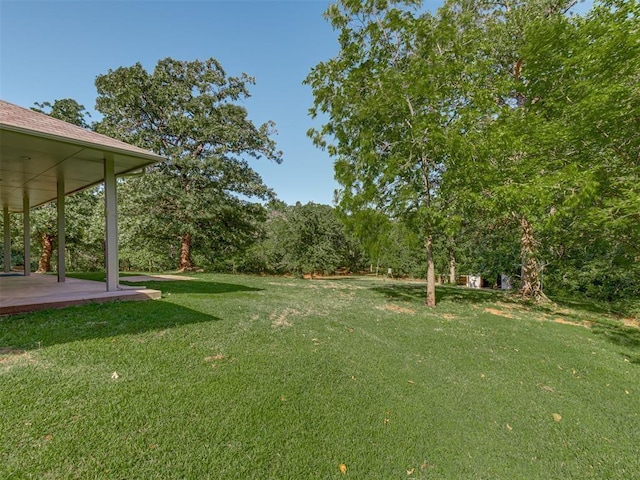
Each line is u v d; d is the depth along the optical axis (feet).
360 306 24.53
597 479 7.82
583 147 22.85
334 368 12.03
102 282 27.04
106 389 8.89
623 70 19.63
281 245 61.52
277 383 10.32
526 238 33.68
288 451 7.41
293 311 20.39
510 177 22.26
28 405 7.86
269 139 47.47
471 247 46.34
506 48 29.89
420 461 7.78
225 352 12.35
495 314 25.12
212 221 45.39
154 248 48.44
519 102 32.37
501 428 9.64
